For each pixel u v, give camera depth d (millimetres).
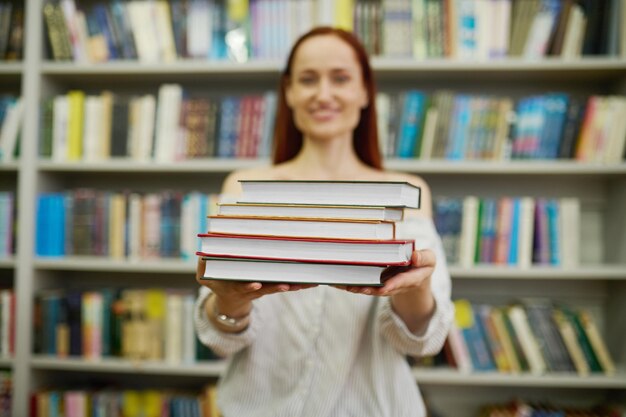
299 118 992
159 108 1816
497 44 1747
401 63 1737
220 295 644
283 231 598
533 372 1716
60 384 1979
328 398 815
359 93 1009
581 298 1990
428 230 897
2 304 1836
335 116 964
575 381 1685
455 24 1743
